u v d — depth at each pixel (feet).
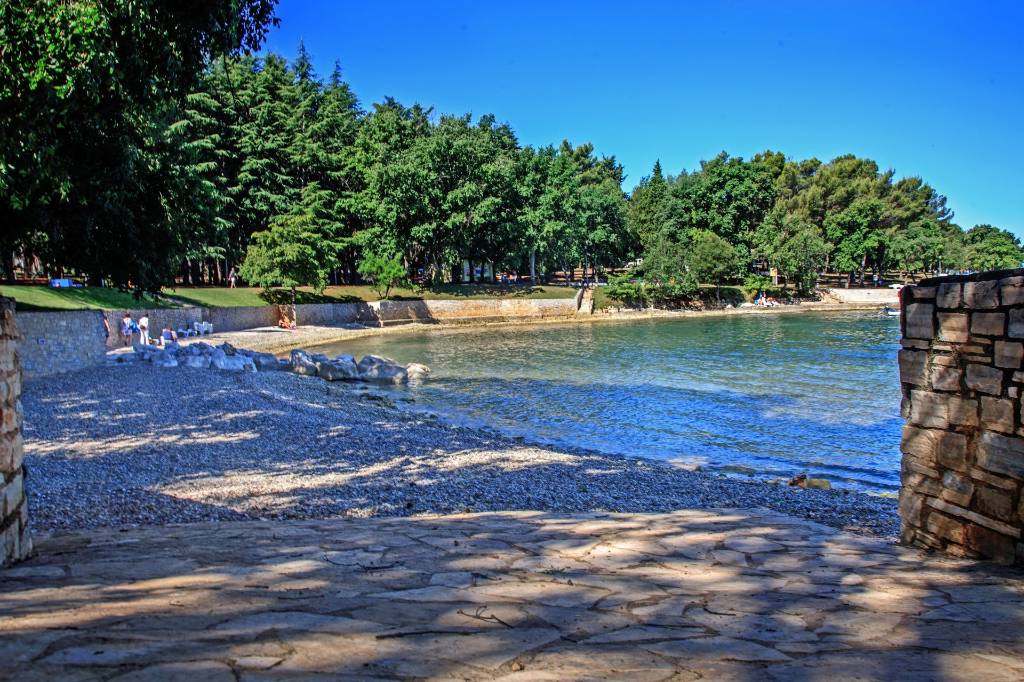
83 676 7.86
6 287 112.98
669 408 79.00
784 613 12.41
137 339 122.42
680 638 10.56
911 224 352.69
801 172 405.80
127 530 24.48
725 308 280.10
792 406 79.46
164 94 50.21
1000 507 16.99
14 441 17.54
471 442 56.03
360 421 62.95
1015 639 10.89
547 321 240.12
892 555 18.61
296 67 238.68
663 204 323.16
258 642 9.53
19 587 13.79
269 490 37.04
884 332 181.98
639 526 23.80
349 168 225.35
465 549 19.03
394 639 9.96
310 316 192.95
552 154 291.58
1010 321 16.60
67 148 57.16
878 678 8.75
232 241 196.34
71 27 37.14
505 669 8.70
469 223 224.94
